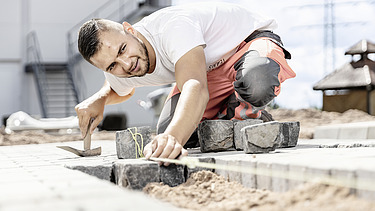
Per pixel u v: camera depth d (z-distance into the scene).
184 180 2.29
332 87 10.71
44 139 8.23
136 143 3.00
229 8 3.44
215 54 3.28
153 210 1.26
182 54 2.77
